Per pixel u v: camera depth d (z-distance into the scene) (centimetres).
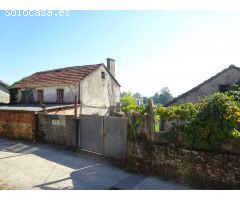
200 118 703
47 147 1295
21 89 2492
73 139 1255
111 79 2569
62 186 727
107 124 1054
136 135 880
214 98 711
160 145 800
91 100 2219
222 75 1605
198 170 698
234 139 636
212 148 675
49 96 2256
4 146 1327
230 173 636
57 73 2502
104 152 1073
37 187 720
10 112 1600
